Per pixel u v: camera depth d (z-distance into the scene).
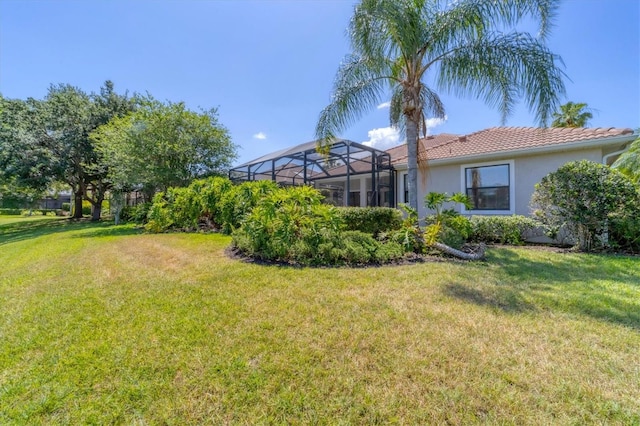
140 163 14.10
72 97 20.25
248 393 2.23
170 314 3.55
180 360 2.62
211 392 2.25
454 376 2.39
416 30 7.24
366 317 3.44
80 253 7.73
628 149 8.80
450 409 2.05
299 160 15.45
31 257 7.77
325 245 6.07
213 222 11.74
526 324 3.27
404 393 2.21
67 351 2.79
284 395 2.21
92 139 18.67
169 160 14.72
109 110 21.05
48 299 4.15
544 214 7.96
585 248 7.50
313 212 6.77
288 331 3.12
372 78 8.70
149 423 1.98
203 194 11.35
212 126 16.06
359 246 6.26
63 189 29.17
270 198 6.73
